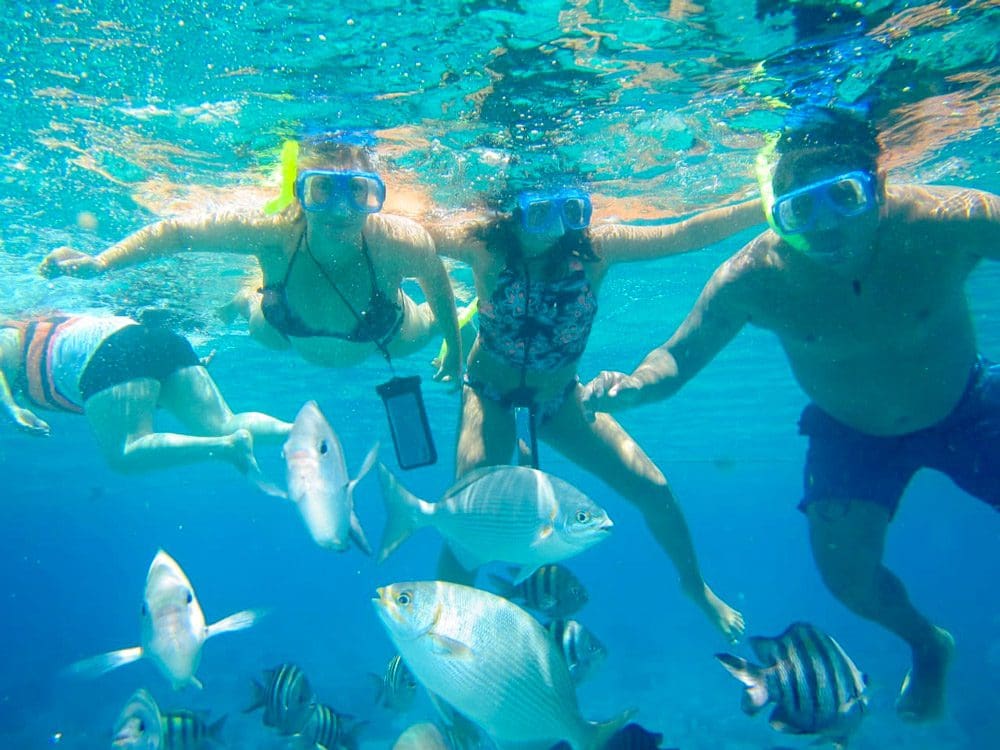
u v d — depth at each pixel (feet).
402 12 4.40
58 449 22.33
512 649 3.03
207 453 5.93
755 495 54.95
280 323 5.34
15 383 6.94
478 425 5.10
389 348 6.26
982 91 5.73
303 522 3.40
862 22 4.76
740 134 6.16
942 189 4.40
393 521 3.81
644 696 20.21
